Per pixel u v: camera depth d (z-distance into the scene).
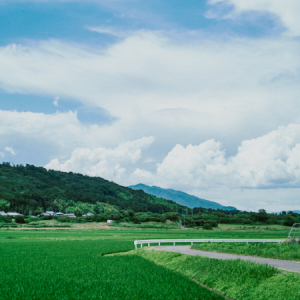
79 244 54.75
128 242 61.12
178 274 23.89
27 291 18.39
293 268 21.69
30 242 59.94
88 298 17.06
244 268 20.45
